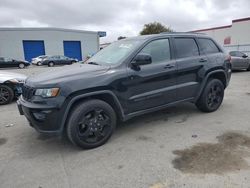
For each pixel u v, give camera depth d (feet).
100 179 9.84
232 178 9.50
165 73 14.66
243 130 14.42
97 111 12.49
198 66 16.34
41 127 11.77
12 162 11.49
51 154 12.19
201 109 17.98
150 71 14.02
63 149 12.70
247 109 18.90
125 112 13.58
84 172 10.41
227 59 18.42
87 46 136.05
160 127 15.31
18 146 13.26
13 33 117.80
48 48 126.00
